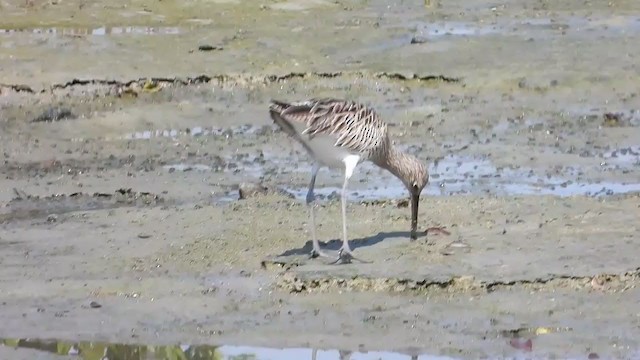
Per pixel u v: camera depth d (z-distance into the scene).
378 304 17.02
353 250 18.88
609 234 19.36
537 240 19.14
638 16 35.97
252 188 22.31
